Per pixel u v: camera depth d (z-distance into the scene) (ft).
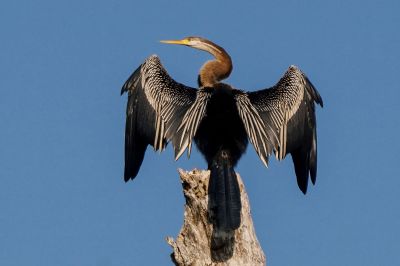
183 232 35.78
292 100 43.80
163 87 43.06
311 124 44.57
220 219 34.99
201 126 40.70
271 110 42.86
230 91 41.39
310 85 44.98
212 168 38.63
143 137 43.14
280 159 42.45
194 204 35.81
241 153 40.57
